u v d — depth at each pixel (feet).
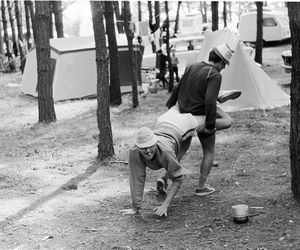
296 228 16.63
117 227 17.72
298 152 18.06
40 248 16.15
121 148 30.53
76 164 27.25
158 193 20.75
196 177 23.97
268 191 20.88
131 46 44.91
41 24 39.91
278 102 42.11
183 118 18.78
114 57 46.96
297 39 17.28
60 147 32.01
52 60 53.98
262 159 26.66
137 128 37.04
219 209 19.01
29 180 24.21
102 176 24.66
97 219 18.57
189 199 20.45
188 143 19.36
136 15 116.16
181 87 20.15
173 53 56.85
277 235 16.28
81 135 35.53
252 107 41.45
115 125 38.37
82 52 53.36
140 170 18.31
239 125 35.63
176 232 17.11
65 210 19.57
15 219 18.61
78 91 53.52
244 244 15.83
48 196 21.45
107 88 27.45
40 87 40.68
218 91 19.20
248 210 17.95
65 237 17.02
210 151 20.59
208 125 19.22
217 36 43.73
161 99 50.08
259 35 69.56
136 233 17.16
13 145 33.42
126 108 45.42
